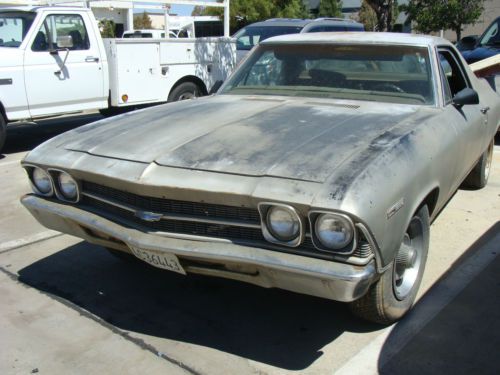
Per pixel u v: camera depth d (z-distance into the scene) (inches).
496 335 125.8
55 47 317.1
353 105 149.0
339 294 101.0
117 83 342.3
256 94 170.7
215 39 396.2
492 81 227.8
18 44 307.6
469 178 227.3
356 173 103.6
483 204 215.0
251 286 151.6
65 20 321.4
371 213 99.3
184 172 112.6
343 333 128.1
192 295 147.8
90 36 331.0
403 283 130.8
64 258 172.9
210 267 113.7
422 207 130.2
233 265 109.4
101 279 158.1
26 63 304.5
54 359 120.1
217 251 107.8
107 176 119.4
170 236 114.7
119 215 125.1
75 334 129.7
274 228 103.9
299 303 142.2
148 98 361.4
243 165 111.0
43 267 166.2
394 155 112.9
